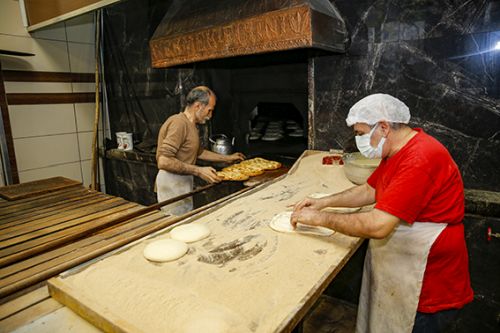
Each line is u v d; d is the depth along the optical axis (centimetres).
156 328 89
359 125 131
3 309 104
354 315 247
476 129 203
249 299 100
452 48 203
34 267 136
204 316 91
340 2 238
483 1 190
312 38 198
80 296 101
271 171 262
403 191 117
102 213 196
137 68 380
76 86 404
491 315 201
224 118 345
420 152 121
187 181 269
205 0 261
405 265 142
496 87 193
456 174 132
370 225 119
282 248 130
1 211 201
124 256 126
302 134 331
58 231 172
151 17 350
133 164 394
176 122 248
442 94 211
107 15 394
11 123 357
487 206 188
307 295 101
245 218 160
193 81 338
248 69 320
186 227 146
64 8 302
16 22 349
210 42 238
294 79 291
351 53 241
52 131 388
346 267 256
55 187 243
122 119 416
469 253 200
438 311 143
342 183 208
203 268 117
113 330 89
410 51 218
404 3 215
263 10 212
